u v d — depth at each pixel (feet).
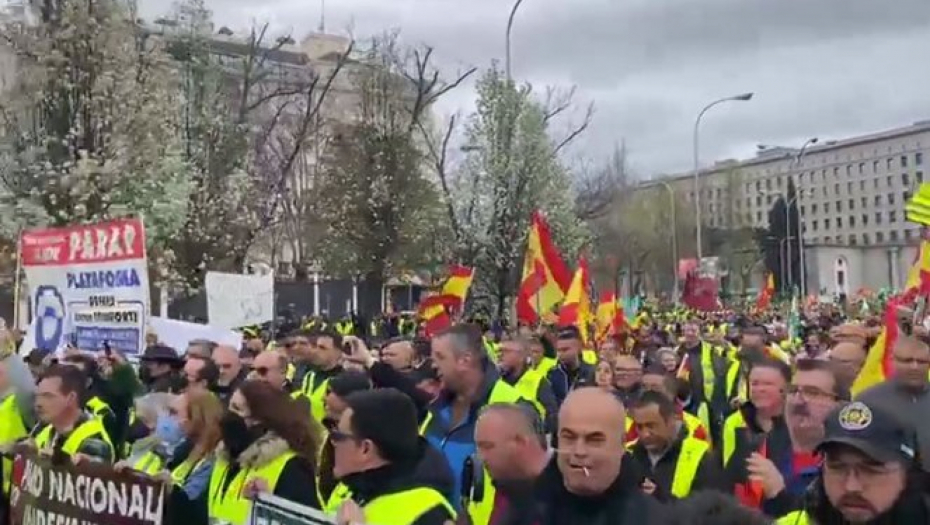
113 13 82.12
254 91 145.48
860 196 437.58
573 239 116.06
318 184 135.03
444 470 13.53
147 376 30.63
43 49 80.02
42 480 16.96
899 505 9.96
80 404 20.53
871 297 148.97
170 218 83.15
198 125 100.89
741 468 18.89
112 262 33.30
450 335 19.70
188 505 15.66
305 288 134.31
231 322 49.08
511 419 13.69
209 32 106.52
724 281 244.01
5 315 94.63
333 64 219.20
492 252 110.73
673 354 37.40
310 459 15.83
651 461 18.85
